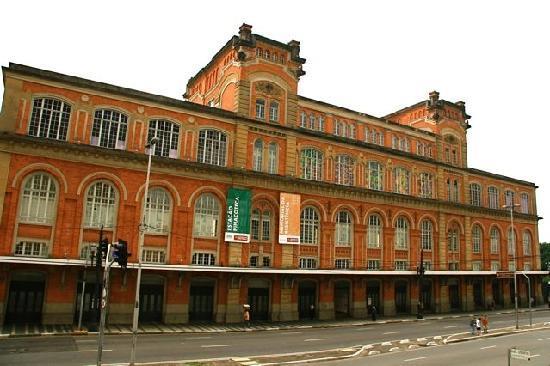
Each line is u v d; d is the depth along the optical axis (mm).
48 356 21781
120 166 34594
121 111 35625
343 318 44531
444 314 51250
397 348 27984
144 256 34781
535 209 68375
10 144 31062
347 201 46219
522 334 36312
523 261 64625
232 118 40250
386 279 48406
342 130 49219
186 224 36688
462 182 58250
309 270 39594
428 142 56312
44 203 31922
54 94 33188
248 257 39094
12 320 30844
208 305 37656
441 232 53812
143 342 27188
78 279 32688
